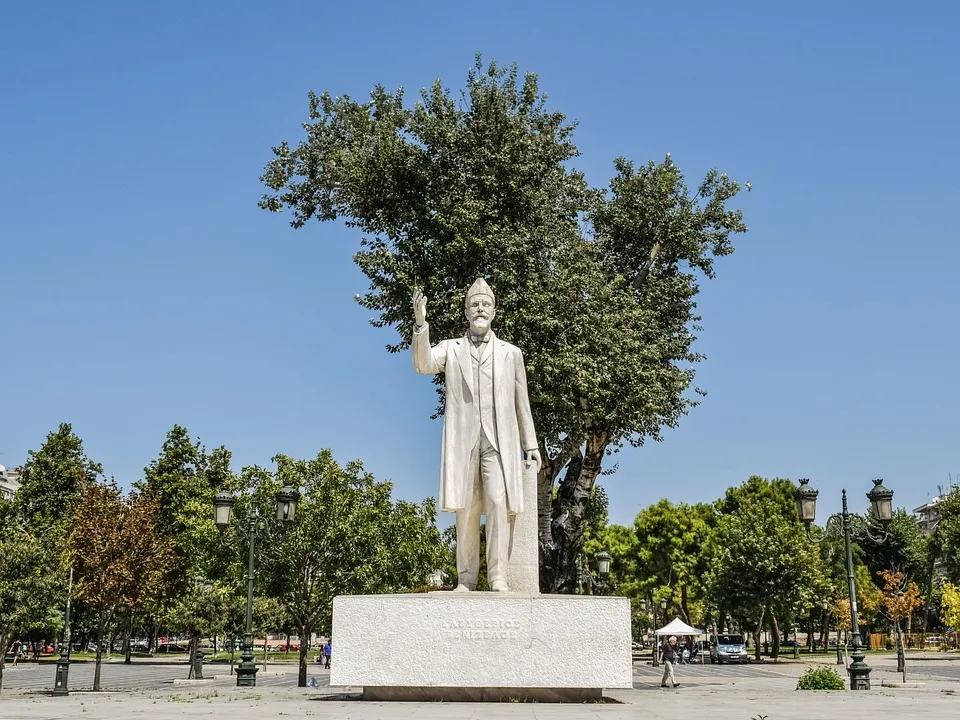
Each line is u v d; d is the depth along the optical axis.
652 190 27.66
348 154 25.27
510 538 13.49
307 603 27.02
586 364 22.20
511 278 22.33
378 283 24.34
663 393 24.34
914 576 64.31
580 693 12.10
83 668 48.09
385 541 28.52
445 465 13.38
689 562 64.81
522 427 13.92
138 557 28.59
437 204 23.86
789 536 51.94
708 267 28.69
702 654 55.88
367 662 12.05
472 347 13.80
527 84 25.34
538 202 24.08
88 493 29.47
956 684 26.94
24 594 26.78
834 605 56.81
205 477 53.62
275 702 12.37
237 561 28.80
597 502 50.62
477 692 11.99
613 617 12.08
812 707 12.43
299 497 27.42
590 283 23.52
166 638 78.12
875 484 24.86
